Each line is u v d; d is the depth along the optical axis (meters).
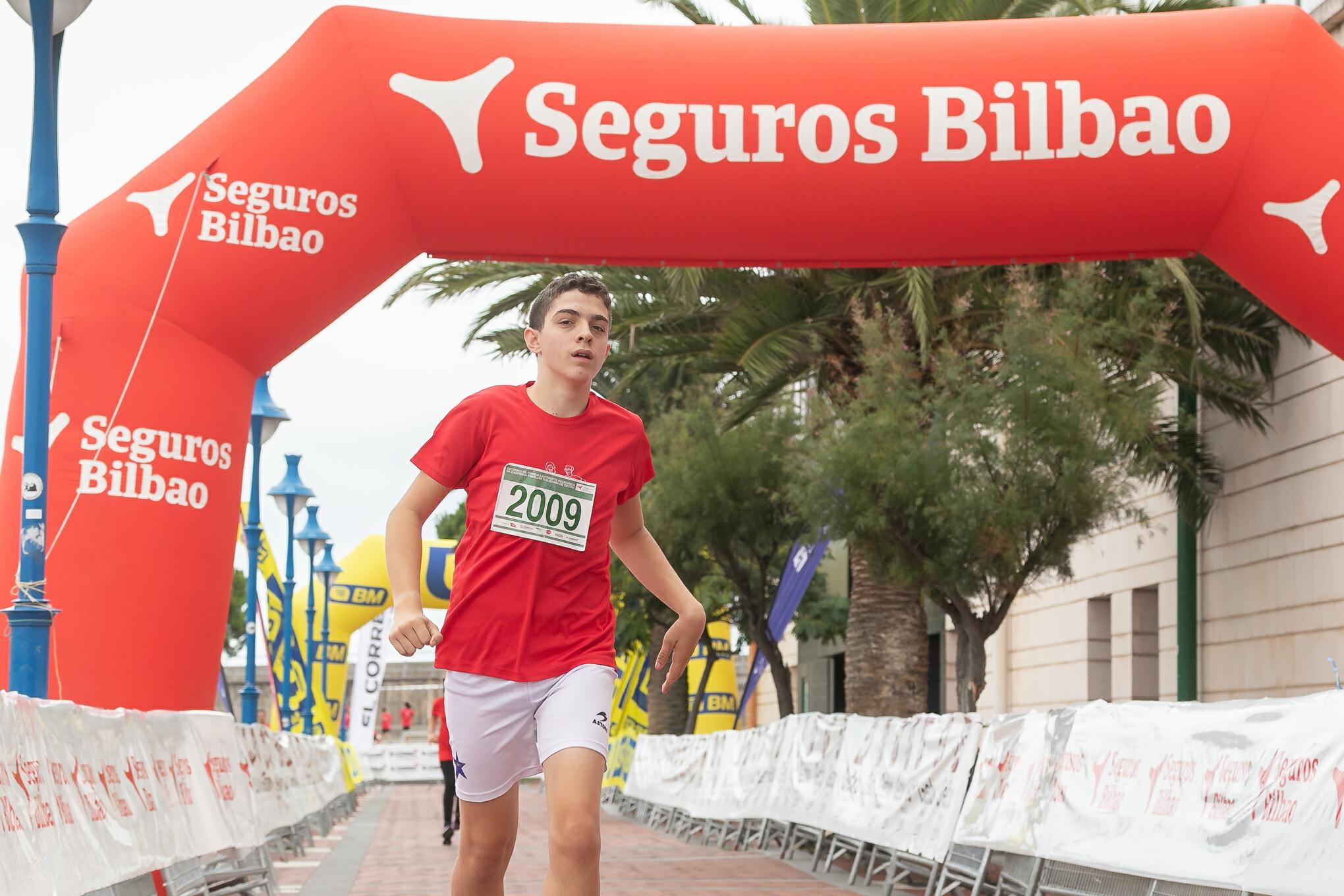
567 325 4.50
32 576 8.36
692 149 11.58
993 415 15.15
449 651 4.45
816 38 11.86
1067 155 11.58
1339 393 17.89
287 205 11.48
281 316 11.59
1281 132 11.55
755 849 17.41
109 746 6.60
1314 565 18.38
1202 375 19.03
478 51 11.72
